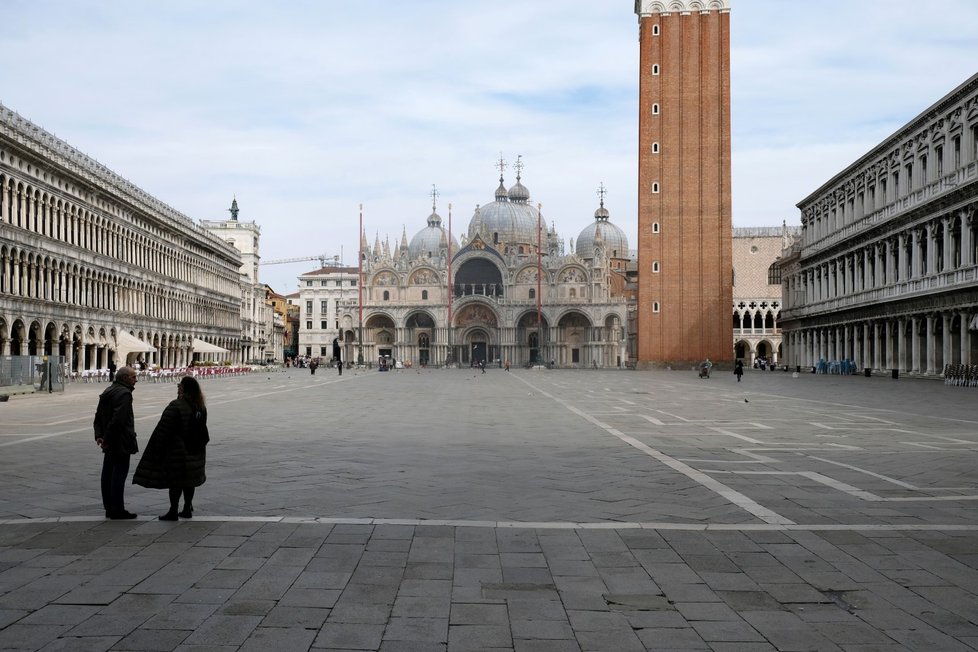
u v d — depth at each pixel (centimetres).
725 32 11669
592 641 811
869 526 1288
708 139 11638
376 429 2822
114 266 8638
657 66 11769
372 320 17500
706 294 11569
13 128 6400
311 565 1062
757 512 1391
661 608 906
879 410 3678
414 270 17300
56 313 7188
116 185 8606
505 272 16962
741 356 16038
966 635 829
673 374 10081
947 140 6788
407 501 1484
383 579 1005
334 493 1564
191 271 11688
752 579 1012
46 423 3033
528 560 1090
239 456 2092
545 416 3416
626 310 16838
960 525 1298
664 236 11669
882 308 8094
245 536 1216
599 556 1111
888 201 8075
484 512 1388
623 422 3116
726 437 2564
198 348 9925
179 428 1309
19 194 6588
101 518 1338
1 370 5031
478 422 3114
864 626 853
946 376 6250
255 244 17500
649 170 11731
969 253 6328
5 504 1462
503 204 19262
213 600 925
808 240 11031
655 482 1689
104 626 844
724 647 797
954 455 2123
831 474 1802
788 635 827
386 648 792
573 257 16612
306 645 798
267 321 18662
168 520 1316
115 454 1322
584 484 1666
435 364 17038
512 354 16762
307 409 3834
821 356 10300
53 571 1036
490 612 891
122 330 8800
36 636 816
